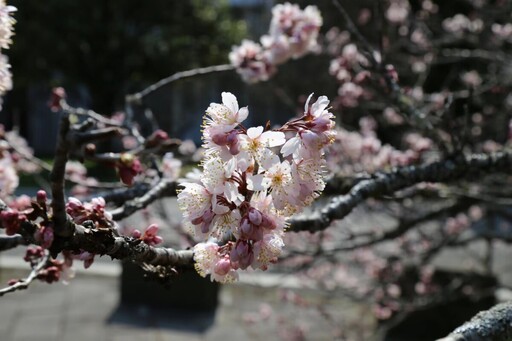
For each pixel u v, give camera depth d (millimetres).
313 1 7234
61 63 14422
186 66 15531
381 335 5293
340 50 5340
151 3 14742
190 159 2879
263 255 1095
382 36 2479
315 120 1096
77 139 805
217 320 5508
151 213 3469
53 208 922
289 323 5328
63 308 5586
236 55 2922
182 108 15898
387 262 4844
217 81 14688
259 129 1069
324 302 5363
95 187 2553
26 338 4969
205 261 1187
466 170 2215
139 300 5730
